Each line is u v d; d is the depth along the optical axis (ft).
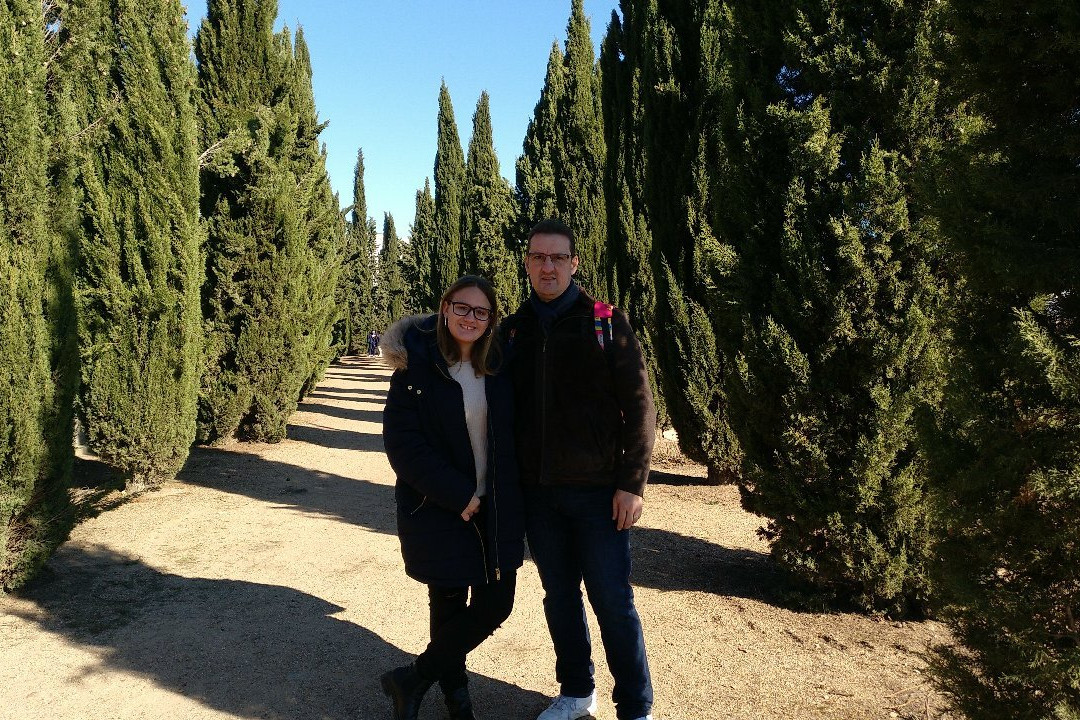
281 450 34.32
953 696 8.08
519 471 9.30
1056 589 7.11
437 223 96.78
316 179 41.06
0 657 11.55
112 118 22.56
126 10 22.71
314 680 10.92
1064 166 7.02
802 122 12.92
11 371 13.19
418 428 8.84
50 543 14.58
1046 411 6.89
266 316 34.76
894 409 12.39
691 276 24.07
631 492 8.70
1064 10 6.43
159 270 22.90
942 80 8.61
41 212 14.26
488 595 8.80
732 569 16.62
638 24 28.84
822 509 13.12
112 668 11.25
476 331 8.77
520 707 10.17
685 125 23.85
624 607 8.83
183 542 18.29
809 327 13.19
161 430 23.32
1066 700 6.89
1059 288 6.83
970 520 7.38
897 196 12.39
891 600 13.41
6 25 13.73
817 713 9.81
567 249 9.07
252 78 35.45
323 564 16.67
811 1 13.30
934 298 12.42
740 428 14.55
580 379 8.79
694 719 9.66
